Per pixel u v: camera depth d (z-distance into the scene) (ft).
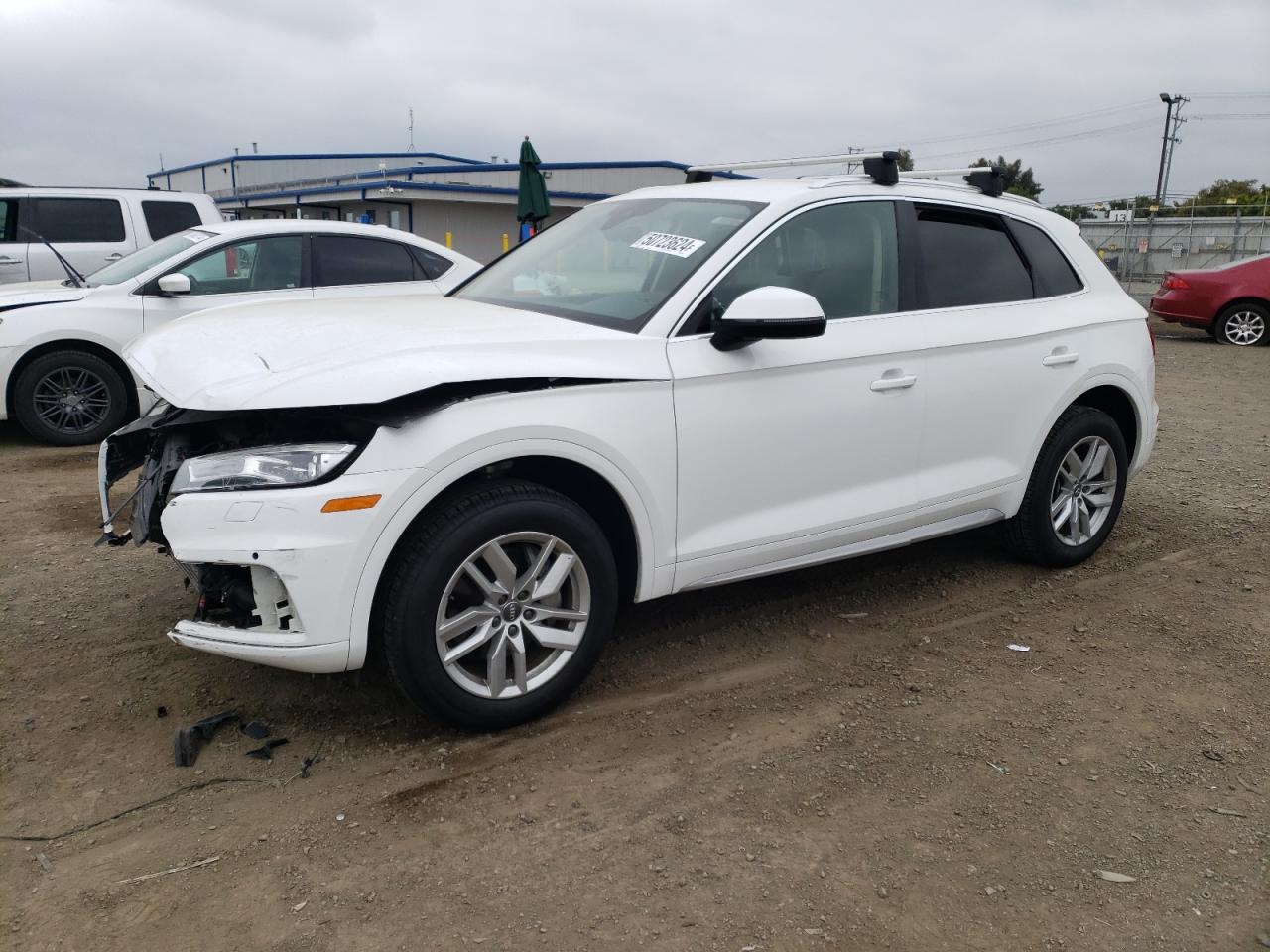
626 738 10.82
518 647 10.56
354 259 26.89
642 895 8.30
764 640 13.47
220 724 10.78
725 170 16.10
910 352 13.08
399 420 9.47
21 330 23.97
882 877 8.61
